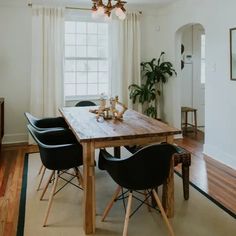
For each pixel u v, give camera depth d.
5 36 5.20
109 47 5.70
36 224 2.58
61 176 3.63
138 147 3.07
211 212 2.78
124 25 5.66
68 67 5.74
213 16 4.27
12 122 5.43
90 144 2.40
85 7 5.50
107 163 2.33
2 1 5.05
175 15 5.35
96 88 5.95
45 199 3.08
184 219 2.66
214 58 4.31
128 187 2.21
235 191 3.25
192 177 3.67
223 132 4.21
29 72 5.38
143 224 2.58
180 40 5.50
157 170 2.21
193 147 5.09
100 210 2.85
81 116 3.43
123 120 3.15
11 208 2.87
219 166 4.08
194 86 6.68
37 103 5.32
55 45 5.29
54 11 5.24
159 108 6.13
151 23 5.98
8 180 3.60
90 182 2.43
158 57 6.04
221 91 4.20
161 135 2.55
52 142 3.35
